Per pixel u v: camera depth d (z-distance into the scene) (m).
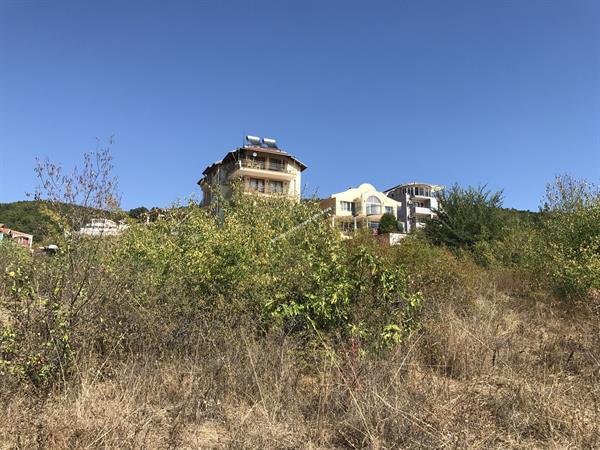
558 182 15.85
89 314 4.54
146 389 4.07
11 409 3.50
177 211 9.47
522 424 3.66
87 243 4.87
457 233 24.22
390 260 8.98
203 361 4.54
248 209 10.92
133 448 3.12
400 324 5.25
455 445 3.19
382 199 60.56
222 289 5.65
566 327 7.58
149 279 5.50
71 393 3.85
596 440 3.39
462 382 4.66
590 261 9.34
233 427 3.46
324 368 4.34
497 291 10.88
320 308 4.98
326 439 3.42
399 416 3.45
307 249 6.64
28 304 4.27
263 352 4.58
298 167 51.53
